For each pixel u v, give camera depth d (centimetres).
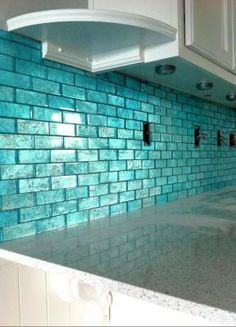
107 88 114
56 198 95
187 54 95
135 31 83
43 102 92
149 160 134
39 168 90
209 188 181
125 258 70
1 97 81
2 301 86
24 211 86
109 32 83
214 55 107
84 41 89
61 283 95
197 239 85
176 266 64
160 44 93
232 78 127
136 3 96
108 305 99
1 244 80
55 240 85
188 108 161
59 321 107
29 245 80
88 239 86
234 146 212
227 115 202
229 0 119
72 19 75
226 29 116
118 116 118
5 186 82
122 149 120
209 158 181
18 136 85
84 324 120
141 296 53
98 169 110
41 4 92
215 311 46
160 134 141
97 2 105
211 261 67
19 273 90
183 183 157
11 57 84
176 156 152
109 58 100
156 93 138
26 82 87
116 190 117
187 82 131
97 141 109
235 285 54
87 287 93
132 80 125
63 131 98
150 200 135
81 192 103
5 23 81
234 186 204
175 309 50
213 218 112
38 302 97
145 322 124
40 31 82
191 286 54
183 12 92
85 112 105
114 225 102
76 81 102
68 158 99
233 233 91
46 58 92
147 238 87
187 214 119
